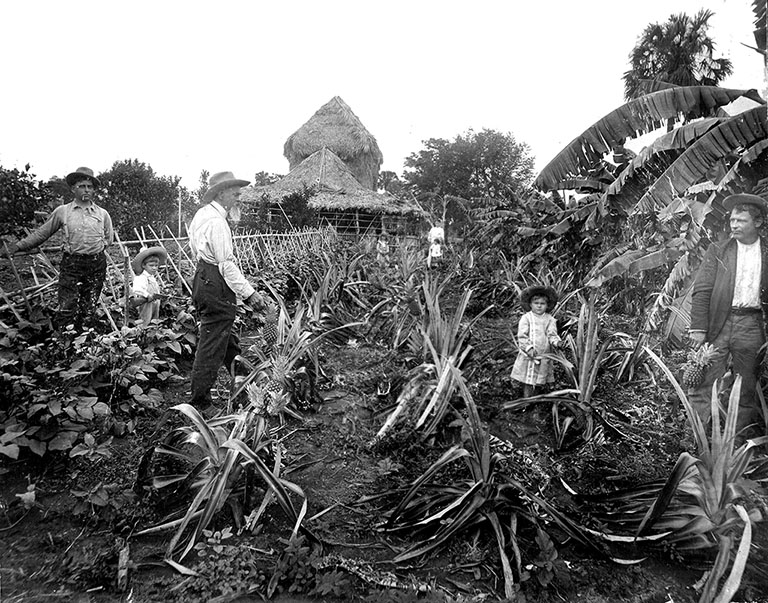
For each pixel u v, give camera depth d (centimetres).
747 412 349
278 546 248
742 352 345
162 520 260
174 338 459
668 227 546
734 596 222
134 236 934
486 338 633
